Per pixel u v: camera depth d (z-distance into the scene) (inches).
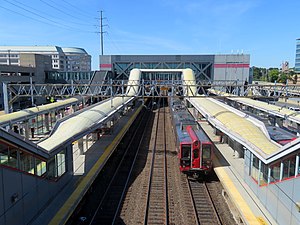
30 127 1275.8
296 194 423.8
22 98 2156.7
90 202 639.8
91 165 787.4
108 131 1204.5
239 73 2701.8
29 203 476.1
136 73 2261.3
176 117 1173.7
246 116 991.0
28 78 2300.7
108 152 917.2
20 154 447.5
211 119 1027.3
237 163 833.5
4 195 401.1
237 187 655.1
